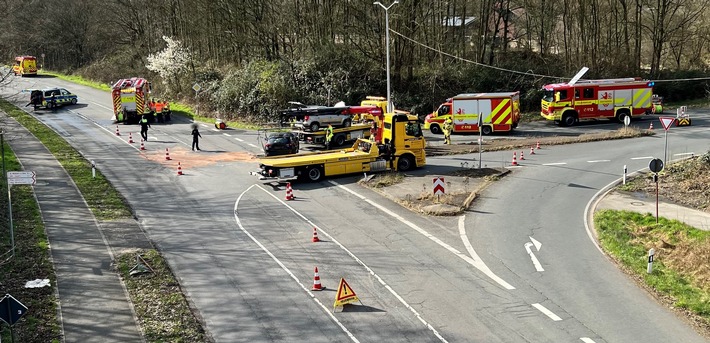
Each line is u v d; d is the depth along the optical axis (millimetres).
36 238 21078
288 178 28875
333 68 51750
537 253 19875
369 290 17188
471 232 21969
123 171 32094
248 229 22656
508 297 16625
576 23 56281
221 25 60281
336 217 23953
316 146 39000
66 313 15672
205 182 29734
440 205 24750
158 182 29766
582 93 44656
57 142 39750
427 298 16609
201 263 19422
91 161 34156
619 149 35656
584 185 28078
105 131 44969
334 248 20547
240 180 30078
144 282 17656
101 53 88062
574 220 23156
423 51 55250
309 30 54562
